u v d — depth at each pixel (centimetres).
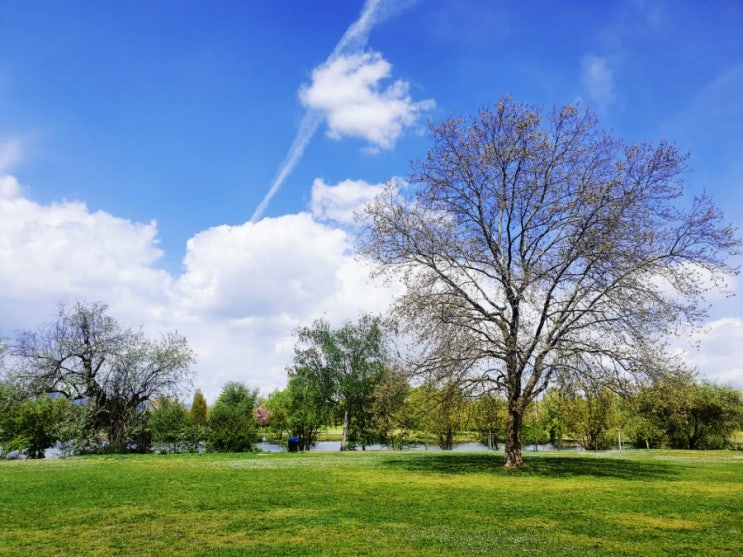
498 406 2605
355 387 5316
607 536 1173
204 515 1362
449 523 1290
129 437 4128
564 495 1739
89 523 1263
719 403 4909
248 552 1016
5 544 1067
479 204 2645
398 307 2470
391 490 1825
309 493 1738
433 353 2427
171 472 2320
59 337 4119
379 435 5306
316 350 5541
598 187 2331
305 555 998
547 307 2395
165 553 1009
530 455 3706
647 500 1645
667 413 3966
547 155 2556
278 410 6894
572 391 2317
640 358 2233
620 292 2277
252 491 1770
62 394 4122
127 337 4222
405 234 2553
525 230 2555
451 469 2566
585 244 2273
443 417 2616
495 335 2511
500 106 2623
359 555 998
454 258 2502
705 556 1012
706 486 1984
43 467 2552
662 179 2389
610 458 3369
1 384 3897
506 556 991
